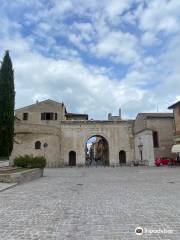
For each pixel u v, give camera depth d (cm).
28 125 3994
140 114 4591
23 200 966
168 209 787
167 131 4312
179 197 1009
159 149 4247
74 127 4888
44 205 868
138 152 4628
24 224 630
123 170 3083
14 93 2339
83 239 518
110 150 4900
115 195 1077
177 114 3788
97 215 719
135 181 1683
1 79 2281
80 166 4522
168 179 1775
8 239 520
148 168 3372
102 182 1652
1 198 1013
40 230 581
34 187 1395
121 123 5009
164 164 3931
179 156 3962
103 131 4947
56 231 573
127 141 4959
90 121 4944
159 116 4350
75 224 629
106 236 536
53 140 4225
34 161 2181
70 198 1012
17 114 4884
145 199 968
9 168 2150
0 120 2211
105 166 4456
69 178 2017
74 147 4816
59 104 4962
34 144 3978
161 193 1120
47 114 4906
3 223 641
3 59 2330
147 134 4066
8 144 2233
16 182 1506
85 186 1431
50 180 1842
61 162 4609
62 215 722
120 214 729
